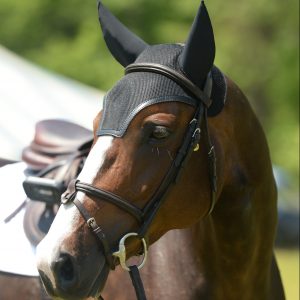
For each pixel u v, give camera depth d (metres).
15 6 39.41
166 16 35.81
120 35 5.65
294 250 25.50
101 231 4.94
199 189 5.23
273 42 35.72
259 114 37.31
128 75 5.18
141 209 5.04
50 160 6.74
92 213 4.94
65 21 39.34
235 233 5.61
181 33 35.22
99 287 4.97
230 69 35.50
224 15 35.78
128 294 5.92
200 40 5.19
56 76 21.28
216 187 5.29
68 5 38.91
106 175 4.97
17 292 6.40
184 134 5.13
